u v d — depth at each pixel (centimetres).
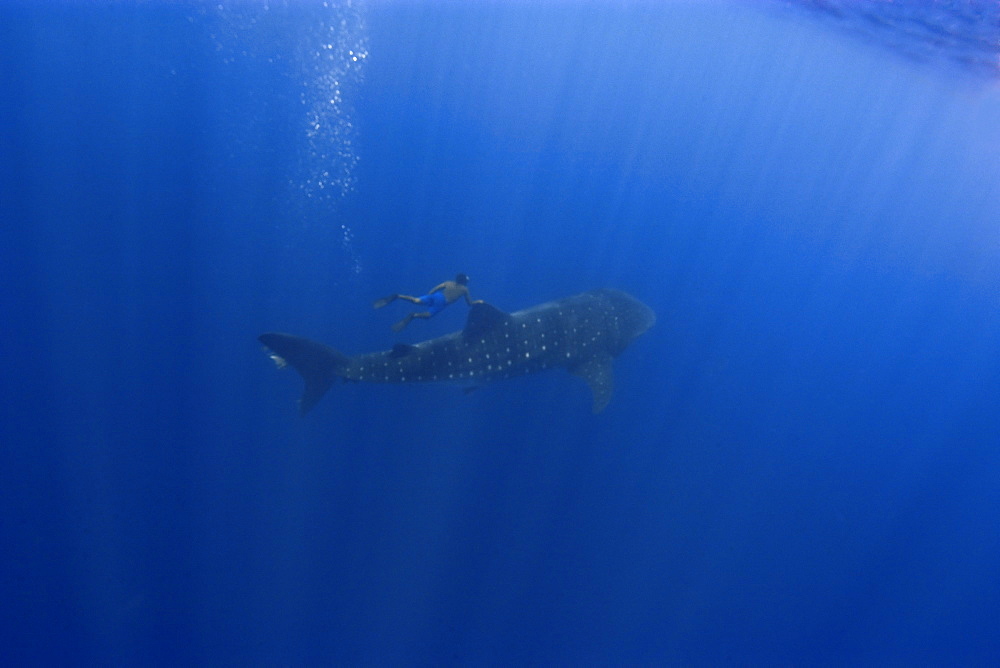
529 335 1070
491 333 1030
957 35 1552
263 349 1177
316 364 977
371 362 998
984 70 1731
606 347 1172
